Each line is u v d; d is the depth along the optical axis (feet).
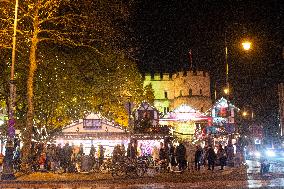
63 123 174.70
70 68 171.53
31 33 121.80
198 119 161.48
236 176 98.27
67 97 171.83
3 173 92.48
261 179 89.04
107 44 142.31
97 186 80.12
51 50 164.96
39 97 165.07
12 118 97.30
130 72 206.49
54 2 114.62
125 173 102.78
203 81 435.94
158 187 74.49
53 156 116.78
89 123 131.85
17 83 157.89
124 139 131.54
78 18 124.98
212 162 116.98
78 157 116.06
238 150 139.85
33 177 96.99
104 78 187.83
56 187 78.89
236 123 159.84
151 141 139.23
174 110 161.48
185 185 78.38
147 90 274.16
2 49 153.69
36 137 148.36
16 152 120.16
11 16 125.70
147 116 131.95
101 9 126.31
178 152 111.86
